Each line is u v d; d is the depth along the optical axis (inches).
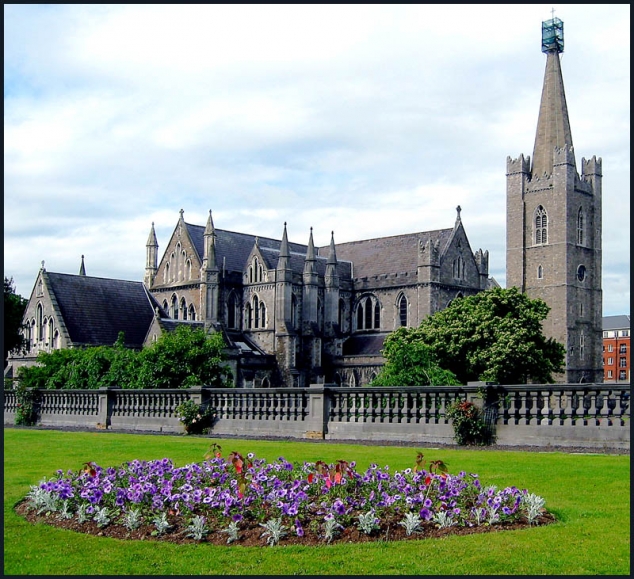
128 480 836.6
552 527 687.1
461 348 3528.5
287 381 4532.5
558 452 1130.7
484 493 740.7
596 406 1179.9
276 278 4621.1
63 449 1289.4
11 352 4146.2
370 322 4977.9
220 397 1664.6
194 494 751.7
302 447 1267.2
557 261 5580.7
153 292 4857.3
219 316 4643.2
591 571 575.5
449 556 613.6
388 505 721.6
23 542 687.1
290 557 625.3
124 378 2519.7
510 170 5841.5
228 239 4904.0
